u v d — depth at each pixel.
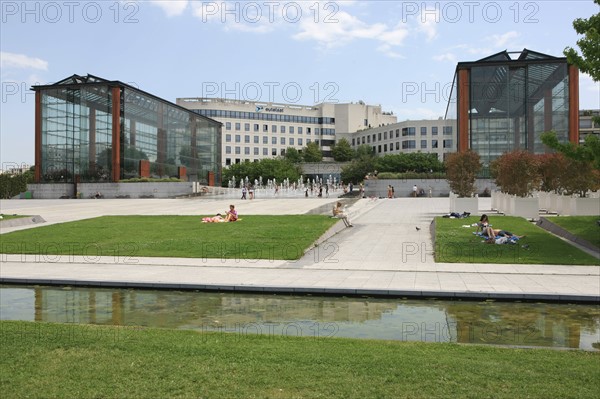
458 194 32.34
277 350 7.41
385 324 9.98
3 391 5.86
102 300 12.49
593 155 18.66
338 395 5.66
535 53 58.66
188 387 5.93
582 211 26.67
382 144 140.88
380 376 6.25
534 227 23.66
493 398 5.57
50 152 70.88
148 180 69.62
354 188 93.75
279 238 22.52
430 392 5.73
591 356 7.21
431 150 129.88
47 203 52.59
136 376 6.31
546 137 19.42
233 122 142.75
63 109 70.38
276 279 14.34
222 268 16.62
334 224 26.50
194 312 11.15
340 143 142.12
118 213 38.53
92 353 7.27
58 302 12.29
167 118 81.38
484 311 11.05
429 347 7.66
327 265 17.12
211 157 98.31
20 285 14.52
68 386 6.00
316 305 11.77
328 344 7.80
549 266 16.33
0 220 30.42
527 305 11.59
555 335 9.16
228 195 71.06
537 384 5.97
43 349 7.50
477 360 6.94
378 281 13.91
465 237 21.42
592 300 11.62
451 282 13.67
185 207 44.00
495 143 58.94
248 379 6.16
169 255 19.56
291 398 5.59
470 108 59.38
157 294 13.20
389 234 25.06
